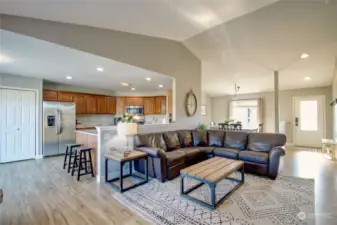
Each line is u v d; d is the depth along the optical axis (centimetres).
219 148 439
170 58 466
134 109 769
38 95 518
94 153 376
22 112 497
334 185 319
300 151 600
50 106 540
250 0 291
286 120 721
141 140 385
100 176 345
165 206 252
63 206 252
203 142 482
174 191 300
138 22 315
